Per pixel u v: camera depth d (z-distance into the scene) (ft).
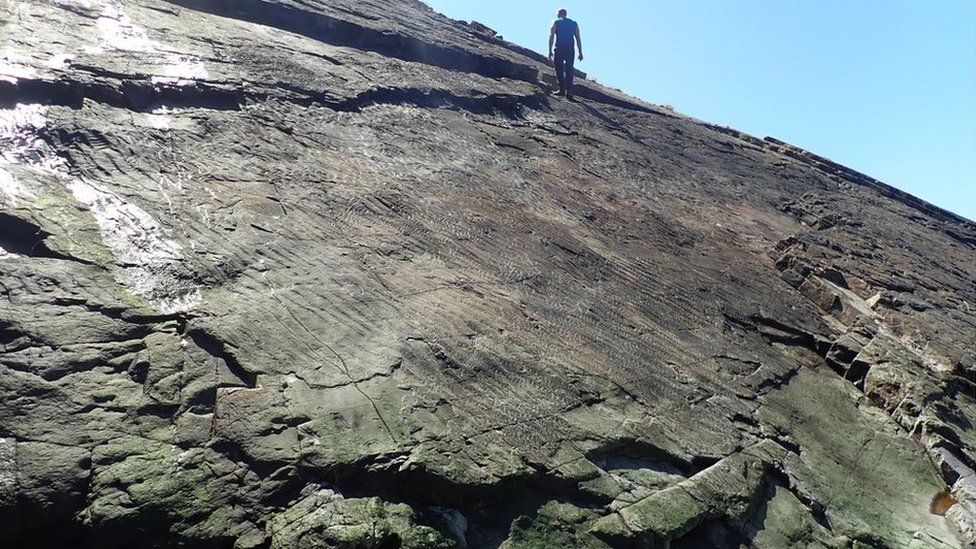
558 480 14.39
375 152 27.30
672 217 34.12
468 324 18.51
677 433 17.31
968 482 18.78
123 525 11.07
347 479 12.77
